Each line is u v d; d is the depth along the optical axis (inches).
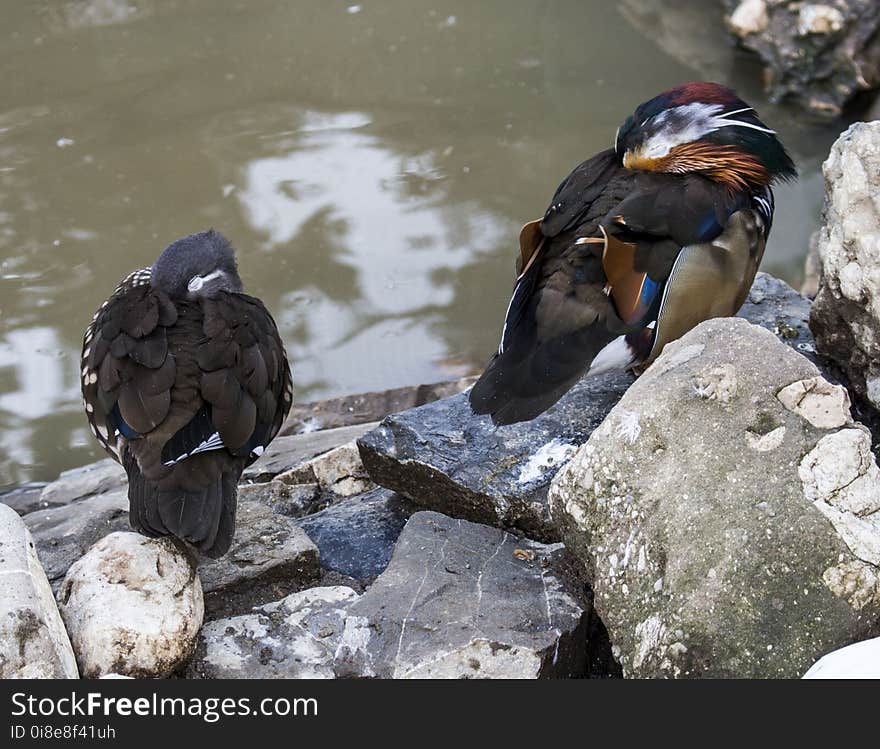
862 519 129.3
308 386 258.1
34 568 138.3
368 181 312.0
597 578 137.3
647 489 134.9
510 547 157.0
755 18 356.5
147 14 390.3
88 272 282.4
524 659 136.5
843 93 345.7
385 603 143.0
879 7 341.7
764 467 132.3
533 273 167.8
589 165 177.5
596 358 164.4
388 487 177.8
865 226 163.5
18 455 245.6
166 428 144.3
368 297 279.7
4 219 297.6
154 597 140.3
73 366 261.9
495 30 380.2
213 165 317.1
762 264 296.5
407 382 258.1
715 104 175.9
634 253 161.8
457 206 303.6
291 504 193.2
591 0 395.2
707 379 138.5
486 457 169.0
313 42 373.4
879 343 163.9
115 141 326.0
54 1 395.5
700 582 126.4
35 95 346.0
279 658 144.5
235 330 153.3
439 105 342.3
